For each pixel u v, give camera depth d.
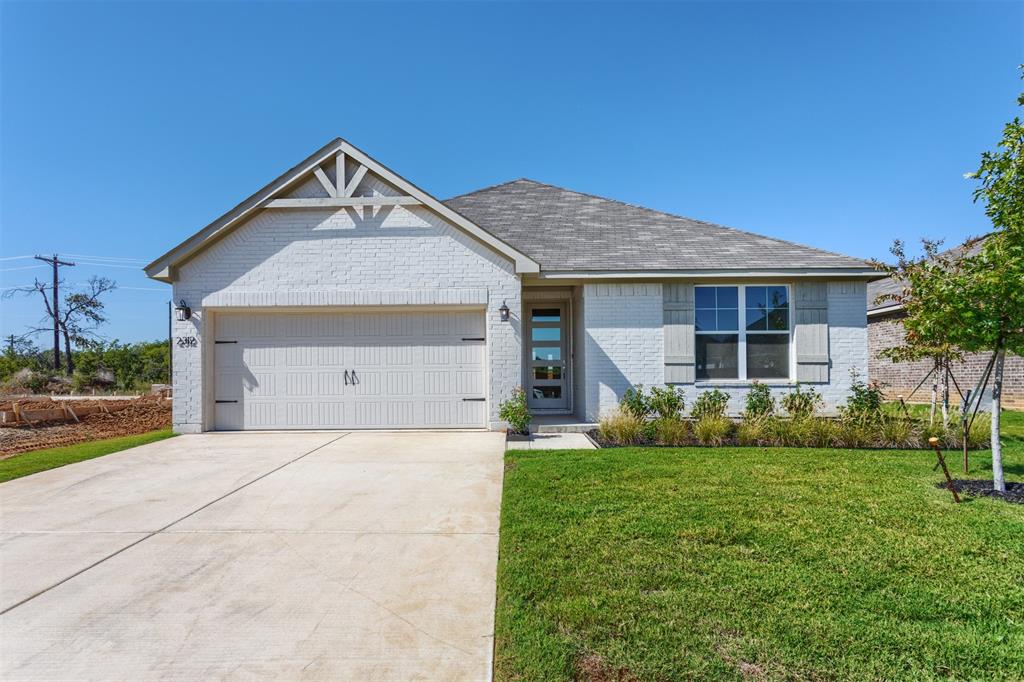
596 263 9.98
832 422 8.48
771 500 5.03
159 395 18.41
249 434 9.27
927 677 2.45
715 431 8.20
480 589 3.44
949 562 3.65
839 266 9.78
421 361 9.70
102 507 5.19
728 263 9.99
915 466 6.41
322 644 2.82
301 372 9.66
